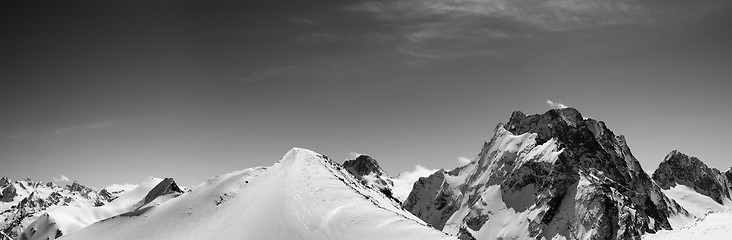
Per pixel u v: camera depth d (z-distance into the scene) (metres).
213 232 94.69
